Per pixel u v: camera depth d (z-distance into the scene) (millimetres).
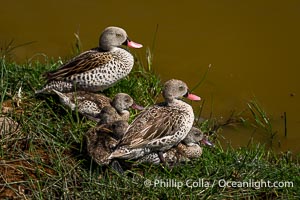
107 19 18047
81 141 13047
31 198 11984
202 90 15898
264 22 17906
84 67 14031
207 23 17906
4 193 12039
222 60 16781
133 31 17609
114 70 14180
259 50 17078
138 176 12438
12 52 16750
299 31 17625
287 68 16578
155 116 12875
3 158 12625
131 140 12492
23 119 13312
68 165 12562
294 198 12438
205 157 13148
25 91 14250
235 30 17688
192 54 16938
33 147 12867
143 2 18688
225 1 18625
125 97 13539
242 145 14312
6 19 18016
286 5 18438
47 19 18047
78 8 18484
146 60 16516
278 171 12867
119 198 11953
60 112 13898
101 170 12531
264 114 14945
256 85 16109
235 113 15258
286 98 15766
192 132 13141
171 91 13141
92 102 13734
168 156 12992
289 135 14734
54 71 14141
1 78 14062
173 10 18359
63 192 11984
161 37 17438
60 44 17172
